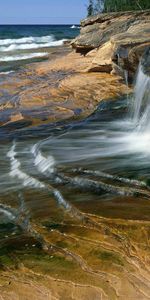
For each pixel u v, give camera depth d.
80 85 14.66
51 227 4.84
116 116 10.48
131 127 9.41
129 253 4.19
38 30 92.62
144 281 3.82
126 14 22.97
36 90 15.61
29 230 4.95
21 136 9.46
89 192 5.70
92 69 17.41
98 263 4.11
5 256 4.40
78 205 5.20
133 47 12.67
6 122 11.52
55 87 15.53
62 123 10.66
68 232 4.69
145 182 5.57
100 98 12.72
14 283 3.96
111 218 4.75
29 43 60.06
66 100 13.48
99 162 6.74
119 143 8.09
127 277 3.89
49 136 9.23
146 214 4.79
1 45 55.25
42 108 12.75
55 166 6.61
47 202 5.61
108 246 4.35
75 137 8.66
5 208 5.68
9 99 14.72
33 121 11.30
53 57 32.94
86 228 4.73
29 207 5.47
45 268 4.13
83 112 11.84
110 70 16.70
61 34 79.06
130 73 13.11
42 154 7.36
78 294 3.74
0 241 4.77
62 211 5.25
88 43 22.92
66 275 4.00
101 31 23.00
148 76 10.27
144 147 7.74
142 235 4.38
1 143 9.04
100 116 10.67
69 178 6.13
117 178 5.86
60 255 4.32
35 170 6.88
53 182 6.23
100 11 41.88
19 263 4.25
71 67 21.02
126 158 6.96
